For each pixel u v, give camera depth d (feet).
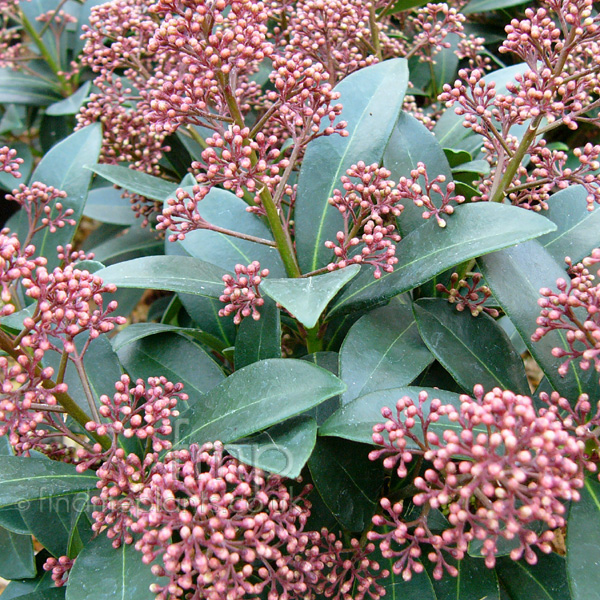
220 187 1.15
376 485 0.85
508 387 0.83
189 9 0.75
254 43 0.76
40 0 1.97
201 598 0.70
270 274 1.04
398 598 0.81
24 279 0.69
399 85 0.99
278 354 0.89
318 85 0.81
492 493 0.58
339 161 0.97
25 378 0.71
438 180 0.82
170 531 0.62
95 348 0.95
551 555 0.88
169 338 1.03
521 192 0.95
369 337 0.87
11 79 1.82
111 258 1.56
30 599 0.89
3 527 0.98
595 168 0.80
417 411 0.66
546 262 0.82
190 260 0.94
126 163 1.60
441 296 0.97
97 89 1.72
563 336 0.79
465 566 0.84
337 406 0.90
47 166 1.18
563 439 0.58
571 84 0.81
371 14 1.24
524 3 1.60
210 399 0.80
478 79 0.85
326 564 0.81
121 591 0.70
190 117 0.82
